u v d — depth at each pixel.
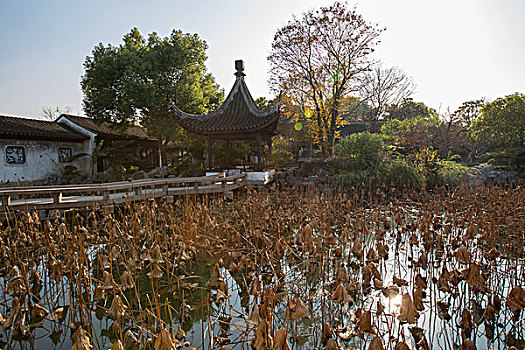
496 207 7.28
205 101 19.72
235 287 4.57
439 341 3.26
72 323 3.62
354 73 18.55
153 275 4.40
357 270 5.12
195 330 3.54
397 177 11.77
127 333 3.11
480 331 3.48
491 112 20.06
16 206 7.36
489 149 21.55
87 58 18.42
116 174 16.50
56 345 3.33
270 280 4.61
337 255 5.53
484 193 9.86
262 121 12.44
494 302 3.73
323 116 18.98
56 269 4.48
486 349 3.16
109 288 3.75
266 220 6.67
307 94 19.12
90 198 8.41
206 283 4.70
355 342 3.26
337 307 4.00
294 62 18.86
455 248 5.40
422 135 18.48
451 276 4.04
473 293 3.94
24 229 6.37
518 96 19.55
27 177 15.41
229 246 5.61
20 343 3.36
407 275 4.83
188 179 9.67
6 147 14.68
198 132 13.41
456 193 9.22
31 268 4.68
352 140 14.38
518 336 3.37
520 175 15.16
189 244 5.58
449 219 6.72
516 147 18.67
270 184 13.70
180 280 4.56
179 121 13.34
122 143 18.27
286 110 20.20
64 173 16.28
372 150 13.89
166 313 3.91
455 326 3.52
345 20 17.69
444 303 4.02
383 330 3.41
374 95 24.64
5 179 14.56
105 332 3.52
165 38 19.05
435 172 13.20
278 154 21.62
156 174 17.58
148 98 17.20
